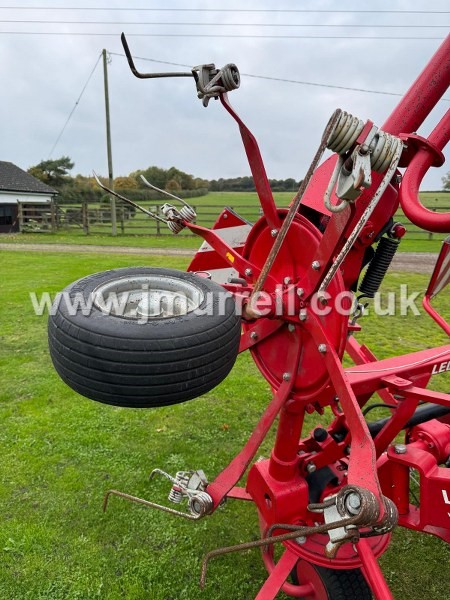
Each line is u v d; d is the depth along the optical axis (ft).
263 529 6.79
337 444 6.91
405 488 6.66
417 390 6.41
